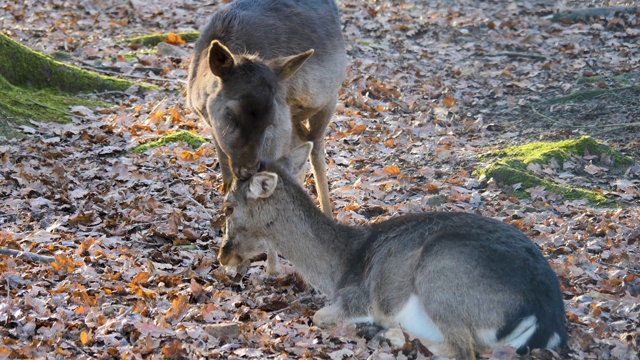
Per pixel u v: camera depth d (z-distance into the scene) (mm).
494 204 11055
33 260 8320
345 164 12680
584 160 12781
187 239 9461
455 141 13766
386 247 7238
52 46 16828
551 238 9680
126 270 8336
